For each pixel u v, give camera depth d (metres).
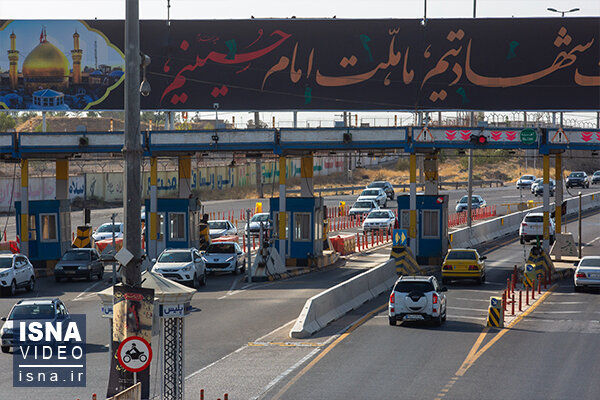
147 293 26.06
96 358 44.59
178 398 29.59
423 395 35.12
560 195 94.69
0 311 60.56
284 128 85.94
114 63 96.81
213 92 95.62
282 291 70.75
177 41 95.69
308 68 95.00
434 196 90.88
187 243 89.50
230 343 48.06
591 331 51.38
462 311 60.12
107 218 140.25
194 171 178.75
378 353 44.41
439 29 94.44
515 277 71.00
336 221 139.75
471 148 84.19
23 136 86.56
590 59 94.19
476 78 94.38
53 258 88.00
